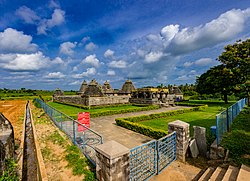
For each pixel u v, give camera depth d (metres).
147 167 5.43
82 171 5.47
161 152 5.74
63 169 5.75
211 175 4.87
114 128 11.80
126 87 46.03
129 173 4.41
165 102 30.53
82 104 29.17
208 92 33.75
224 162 5.68
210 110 21.39
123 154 4.21
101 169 4.37
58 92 47.91
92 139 9.18
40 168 5.74
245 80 19.22
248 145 6.87
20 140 9.80
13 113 22.64
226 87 27.89
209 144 7.19
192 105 28.52
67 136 9.86
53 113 14.46
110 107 27.16
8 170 5.82
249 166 5.13
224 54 26.22
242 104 19.72
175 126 6.46
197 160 6.29
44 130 11.46
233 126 10.30
